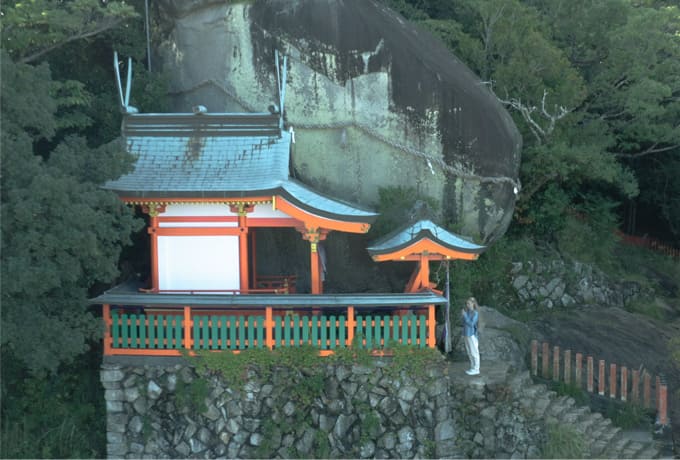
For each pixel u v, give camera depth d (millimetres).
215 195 17281
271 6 21500
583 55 30875
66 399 18422
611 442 18953
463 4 29266
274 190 16969
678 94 31656
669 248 36625
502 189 22141
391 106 21438
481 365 19203
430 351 17016
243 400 16953
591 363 21688
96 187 16812
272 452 16891
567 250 28469
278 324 17000
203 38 22281
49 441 17406
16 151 15156
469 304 18344
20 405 17984
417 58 21406
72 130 21750
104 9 19422
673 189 35281
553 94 26344
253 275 21094
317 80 21438
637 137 29766
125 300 16812
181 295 16922
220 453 16922
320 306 16891
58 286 15844
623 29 28453
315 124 21547
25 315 15594
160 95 22234
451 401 17672
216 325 17062
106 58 23344
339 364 17031
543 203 27516
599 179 29141
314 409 17000
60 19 18703
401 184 21719
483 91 22641
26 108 15586
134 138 19188
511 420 17688
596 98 30234
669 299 31359
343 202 18812
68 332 15719
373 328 17469
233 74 21906
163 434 17078
